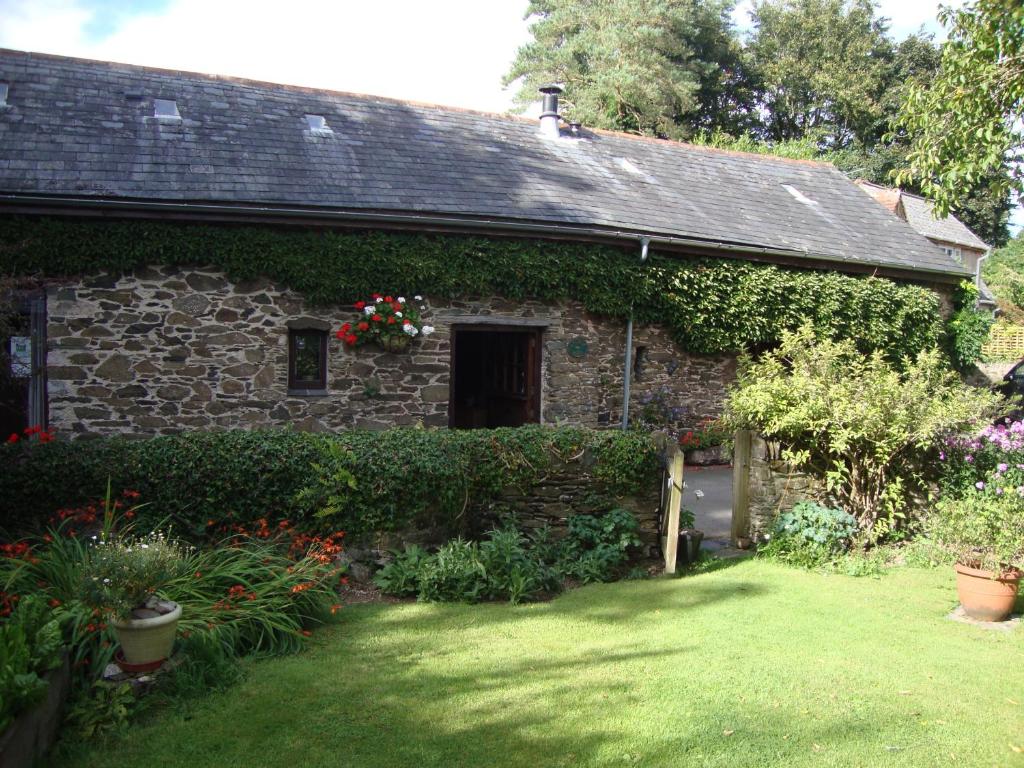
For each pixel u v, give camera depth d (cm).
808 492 732
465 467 608
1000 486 702
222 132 1015
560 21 2695
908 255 1391
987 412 806
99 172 870
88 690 362
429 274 962
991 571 531
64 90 1000
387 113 1214
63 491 511
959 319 1447
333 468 560
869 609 556
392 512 573
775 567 672
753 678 420
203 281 885
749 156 1582
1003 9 695
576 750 338
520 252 1011
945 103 768
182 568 457
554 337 1062
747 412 743
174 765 324
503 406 1177
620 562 651
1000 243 3619
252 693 388
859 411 687
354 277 933
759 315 1203
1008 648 481
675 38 2680
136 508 509
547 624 505
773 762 331
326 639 468
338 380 946
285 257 902
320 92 1204
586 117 2598
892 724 368
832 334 1265
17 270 813
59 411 846
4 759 280
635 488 670
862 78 3102
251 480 546
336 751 336
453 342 1004
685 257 1148
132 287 861
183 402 884
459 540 591
